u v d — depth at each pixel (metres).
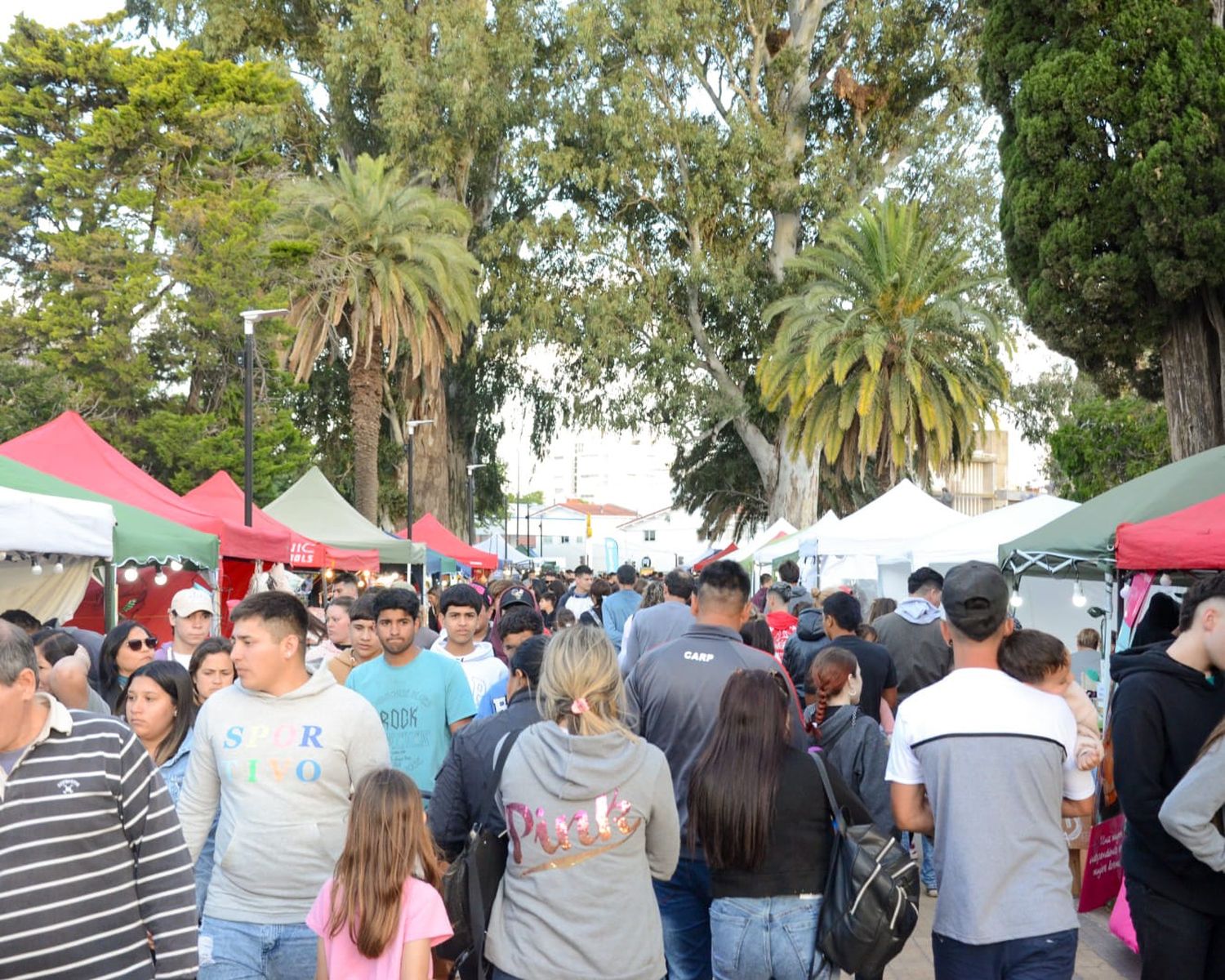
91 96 32.50
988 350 34.50
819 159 39.91
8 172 31.16
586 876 3.39
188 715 4.88
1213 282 13.45
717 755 3.88
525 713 4.21
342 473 46.44
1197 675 3.95
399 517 46.44
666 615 6.21
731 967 3.86
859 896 3.70
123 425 31.20
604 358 40.19
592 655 3.53
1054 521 8.93
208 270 31.73
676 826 3.60
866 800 4.93
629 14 38.88
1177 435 14.48
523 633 5.86
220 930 3.97
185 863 3.18
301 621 4.20
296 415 45.34
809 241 43.81
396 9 37.72
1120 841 6.25
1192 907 3.89
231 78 33.12
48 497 9.02
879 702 6.64
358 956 3.36
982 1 16.14
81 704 5.41
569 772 3.42
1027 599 15.52
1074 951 3.60
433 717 5.64
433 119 38.03
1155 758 3.91
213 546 11.34
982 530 14.59
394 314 33.16
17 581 10.84
